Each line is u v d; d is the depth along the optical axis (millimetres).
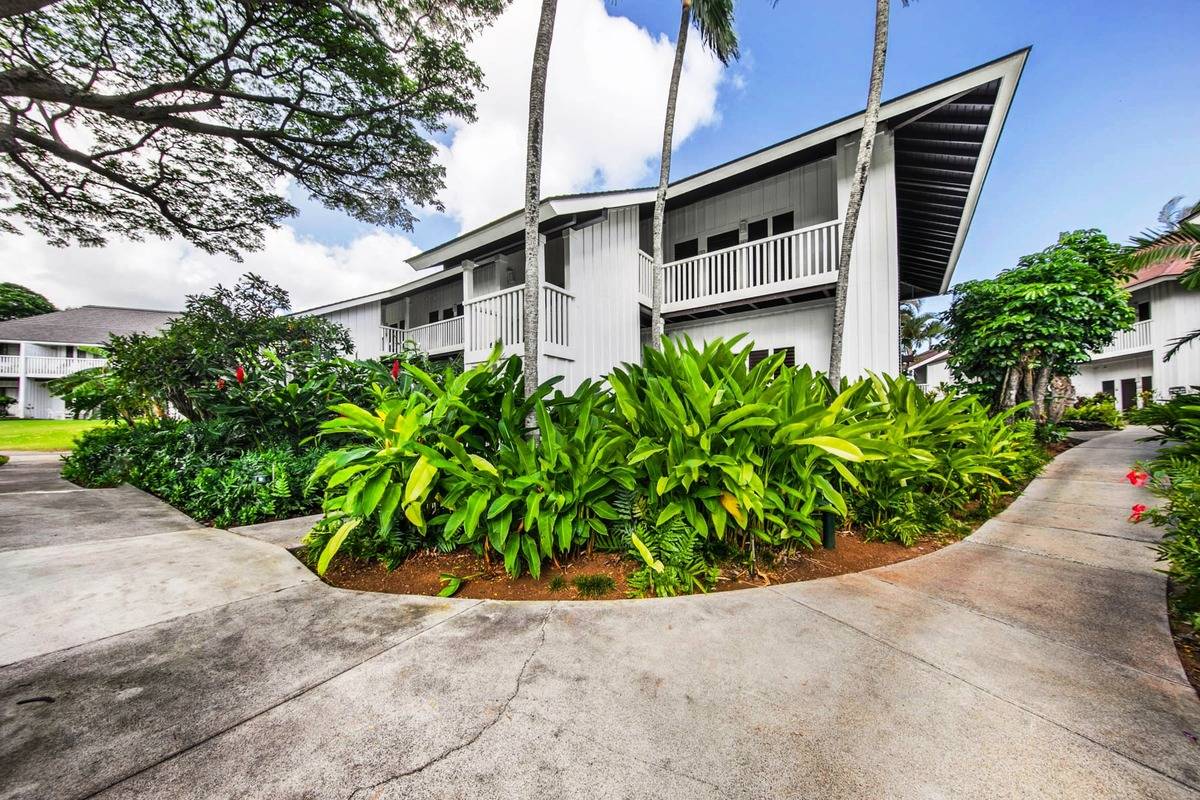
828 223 7848
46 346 24062
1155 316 15359
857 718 1551
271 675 1835
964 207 9383
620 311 9531
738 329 9992
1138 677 1778
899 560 3240
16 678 1796
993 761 1349
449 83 7875
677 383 3059
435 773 1325
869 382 3305
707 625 2262
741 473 2672
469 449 3336
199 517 4520
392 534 3098
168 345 6824
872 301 7562
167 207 8398
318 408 5758
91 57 6395
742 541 3182
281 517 4727
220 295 8648
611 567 3002
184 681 1787
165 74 6828
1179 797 1210
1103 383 18469
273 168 8492
